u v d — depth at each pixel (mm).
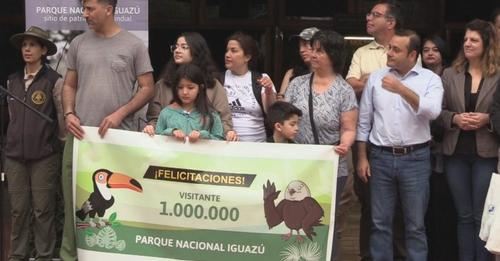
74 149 4969
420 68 5273
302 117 5098
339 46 5078
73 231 5137
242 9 9180
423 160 5230
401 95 5008
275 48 9203
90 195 4965
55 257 6078
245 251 4906
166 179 4914
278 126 4957
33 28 5727
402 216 6000
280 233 4879
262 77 5355
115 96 5066
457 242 5883
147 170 4914
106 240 4973
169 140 4910
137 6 5891
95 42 5117
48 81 5695
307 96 5113
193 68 4945
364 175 5375
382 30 5797
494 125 5133
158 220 4930
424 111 5031
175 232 4926
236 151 4883
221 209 4887
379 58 5840
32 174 5719
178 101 5008
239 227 4891
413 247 5273
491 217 4902
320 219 4875
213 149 4891
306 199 4871
